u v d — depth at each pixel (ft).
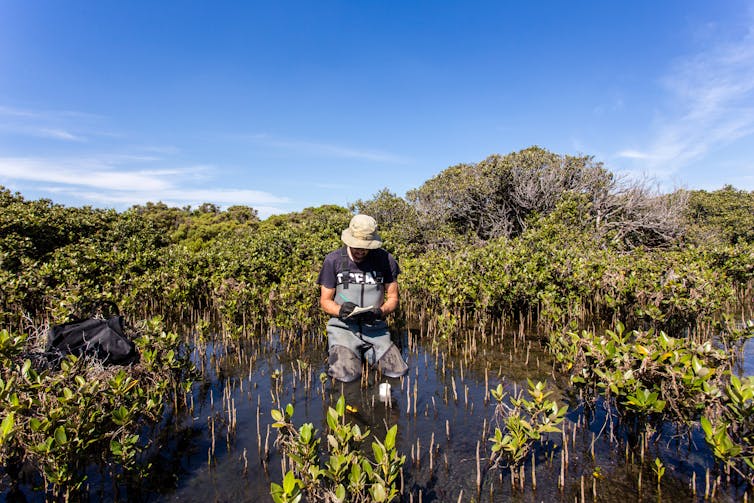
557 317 20.70
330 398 14.08
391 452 8.30
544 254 29.09
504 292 23.08
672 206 42.75
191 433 11.87
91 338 13.73
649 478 9.56
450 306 23.52
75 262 28.09
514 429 9.82
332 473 7.99
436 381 15.62
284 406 13.53
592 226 40.81
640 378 10.95
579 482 9.52
